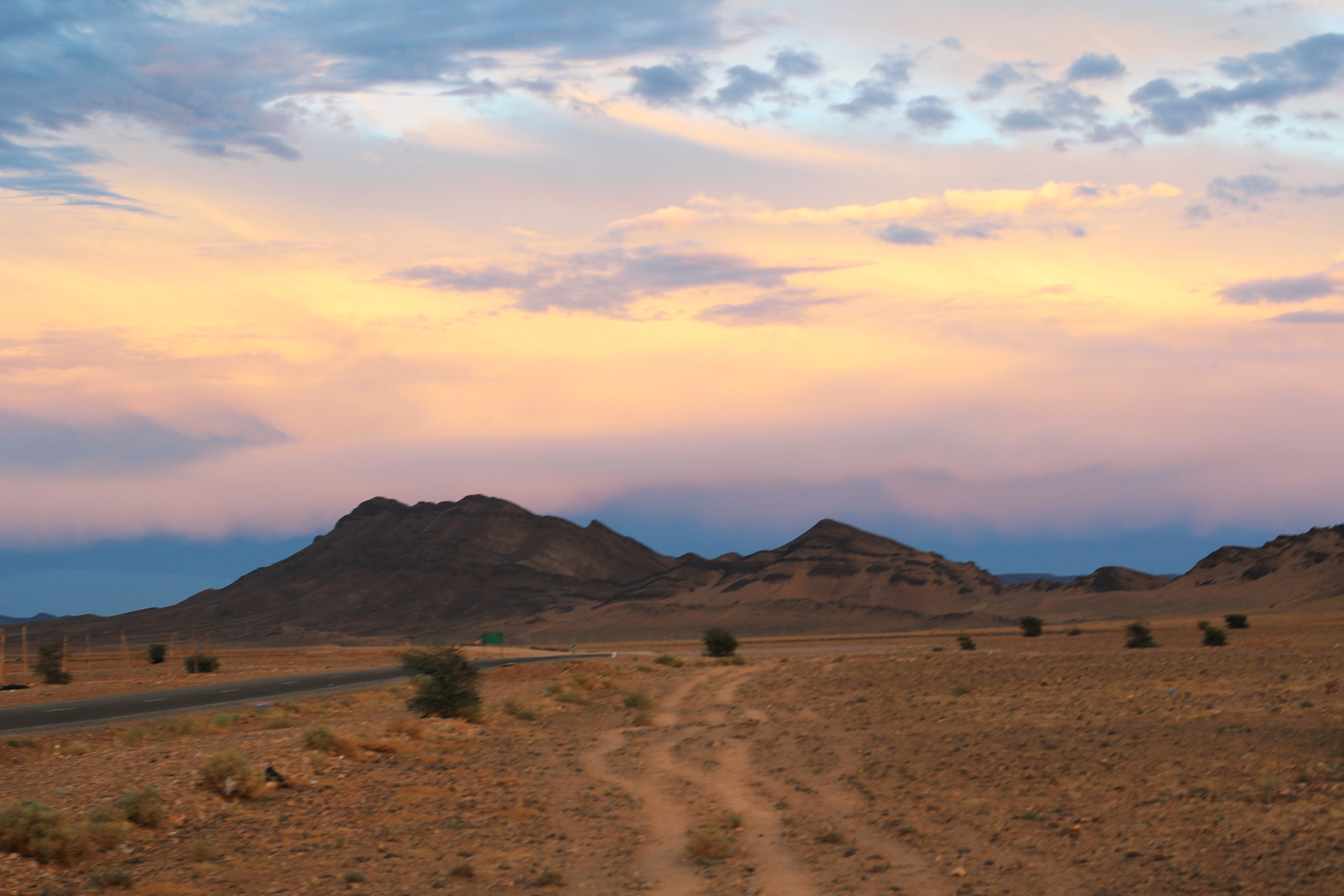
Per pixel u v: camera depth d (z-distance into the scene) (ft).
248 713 131.23
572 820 56.13
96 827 49.24
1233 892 35.22
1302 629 327.88
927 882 40.60
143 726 120.47
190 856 47.52
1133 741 74.64
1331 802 46.62
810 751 83.10
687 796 63.21
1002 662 186.70
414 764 77.51
